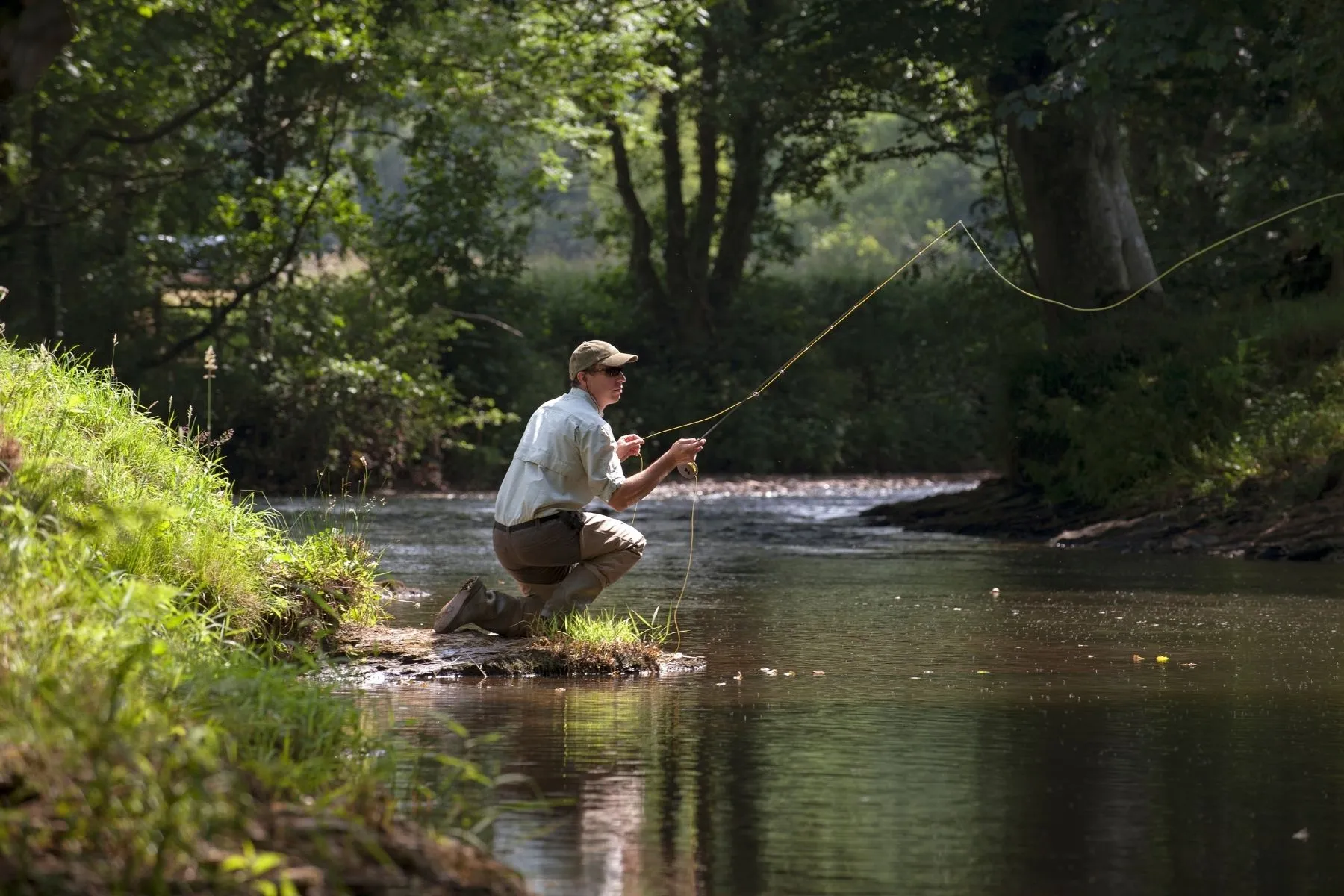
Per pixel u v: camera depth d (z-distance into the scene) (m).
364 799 8.14
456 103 59.31
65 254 54.50
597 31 56.94
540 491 16.39
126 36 49.53
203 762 7.54
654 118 77.62
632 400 73.38
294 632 15.48
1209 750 11.80
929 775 10.89
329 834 7.50
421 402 59.72
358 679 14.84
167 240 57.28
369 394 58.16
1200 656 16.92
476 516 43.81
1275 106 51.25
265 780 8.02
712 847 8.99
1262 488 33.94
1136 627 19.52
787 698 14.09
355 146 65.00
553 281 82.38
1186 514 34.44
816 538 36.88
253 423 57.34
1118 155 47.31
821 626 19.55
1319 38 38.56
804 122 66.94
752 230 77.94
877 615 20.92
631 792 10.27
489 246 66.62
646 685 14.89
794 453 73.44
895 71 61.03
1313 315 38.94
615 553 16.64
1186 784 10.67
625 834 9.23
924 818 9.69
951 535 38.34
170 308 58.91
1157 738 12.28
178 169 56.38
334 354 59.06
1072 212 46.62
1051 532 37.03
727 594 23.67
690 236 76.88
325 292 60.50
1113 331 41.81
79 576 11.27
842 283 81.62
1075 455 39.06
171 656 10.53
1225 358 37.78
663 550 33.19
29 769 7.32
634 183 84.50
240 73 53.50
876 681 15.16
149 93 52.50
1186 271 53.34
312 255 62.75
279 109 58.34
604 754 11.45
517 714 13.07
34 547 11.37
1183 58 42.06
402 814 9.27
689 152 92.69
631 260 78.00
